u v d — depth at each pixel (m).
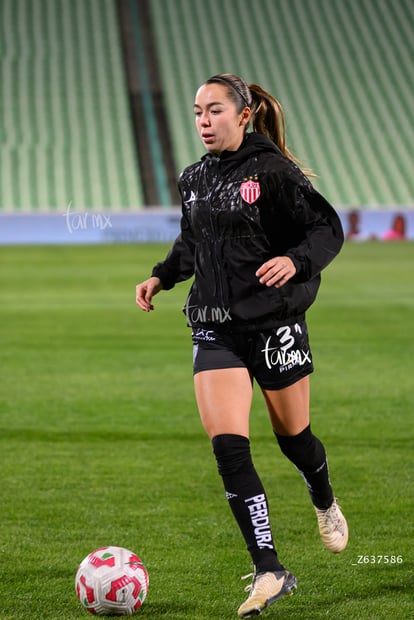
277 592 12.24
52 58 129.62
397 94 129.50
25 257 81.31
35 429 24.66
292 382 13.28
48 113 121.56
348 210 101.94
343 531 14.64
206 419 12.93
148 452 22.34
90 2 139.12
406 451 22.33
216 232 13.10
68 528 16.66
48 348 38.31
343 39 137.50
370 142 121.62
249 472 12.65
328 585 13.97
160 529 16.61
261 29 138.00
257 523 12.56
